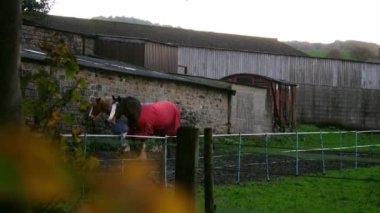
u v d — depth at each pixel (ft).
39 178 7.57
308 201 40.98
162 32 153.17
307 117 135.44
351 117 135.74
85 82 13.46
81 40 101.30
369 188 47.60
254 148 74.43
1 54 8.89
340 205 39.81
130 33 146.20
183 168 17.04
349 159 70.64
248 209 36.45
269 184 48.11
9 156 7.28
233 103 95.91
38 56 52.34
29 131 9.48
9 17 8.89
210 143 20.95
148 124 55.31
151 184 7.81
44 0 103.14
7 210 7.28
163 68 114.83
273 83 109.50
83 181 7.62
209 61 139.44
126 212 7.50
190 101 85.61
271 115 107.04
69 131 14.44
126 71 71.67
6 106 8.95
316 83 144.56
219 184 46.62
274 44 165.58
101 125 63.05
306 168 60.64
